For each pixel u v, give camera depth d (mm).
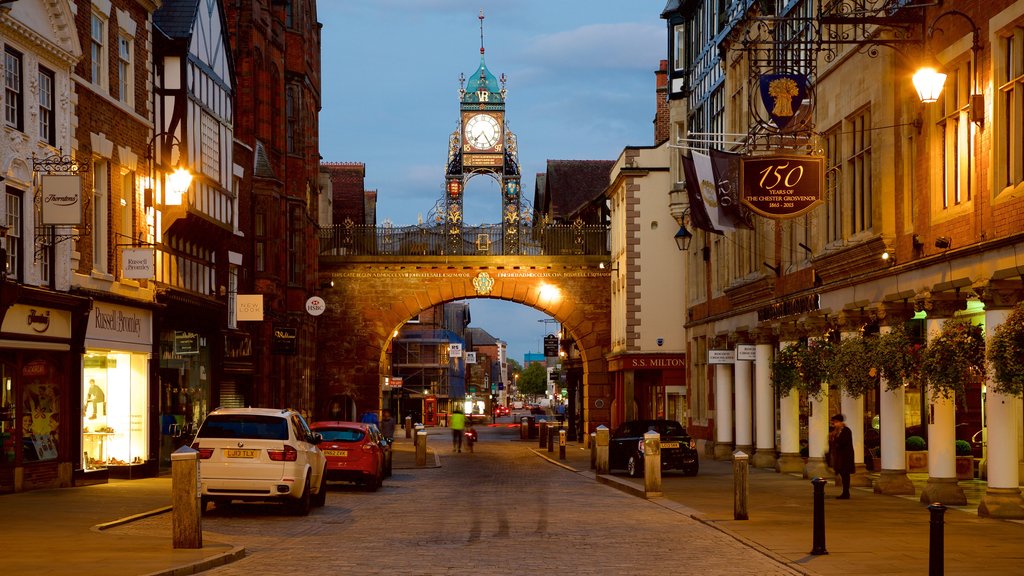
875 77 28469
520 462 51188
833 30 32125
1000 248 22312
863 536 19312
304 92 57562
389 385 92500
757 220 40969
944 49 25250
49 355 28219
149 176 33625
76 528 20078
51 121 27906
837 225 32562
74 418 29188
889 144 27969
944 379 22375
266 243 48844
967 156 24594
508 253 68625
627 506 26609
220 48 40906
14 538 18578
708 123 50062
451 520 23109
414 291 67812
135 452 32875
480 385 165375
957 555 16859
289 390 54438
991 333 22453
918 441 34531
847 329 30703
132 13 32938
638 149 60531
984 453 31422
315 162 63625
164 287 34375
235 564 16328
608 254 68500
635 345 60000
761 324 39406
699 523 22266
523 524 22156
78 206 25719
